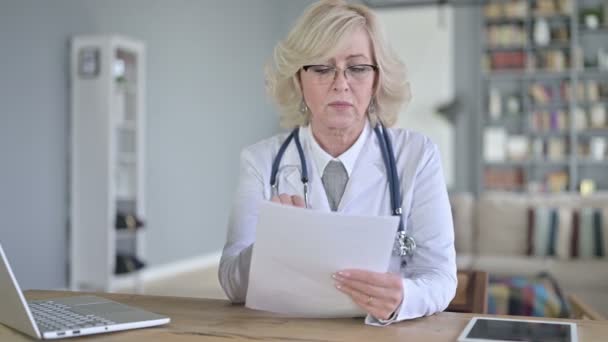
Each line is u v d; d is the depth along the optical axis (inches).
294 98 66.1
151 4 264.1
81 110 215.3
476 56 375.6
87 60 214.2
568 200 203.6
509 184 366.9
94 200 214.2
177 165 284.0
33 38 205.3
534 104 362.9
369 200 63.0
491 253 201.0
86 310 53.9
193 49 295.1
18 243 201.5
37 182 207.3
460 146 377.7
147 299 61.4
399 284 50.6
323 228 49.7
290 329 49.4
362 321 52.1
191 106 294.0
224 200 323.6
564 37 358.3
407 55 384.5
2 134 195.8
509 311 140.3
